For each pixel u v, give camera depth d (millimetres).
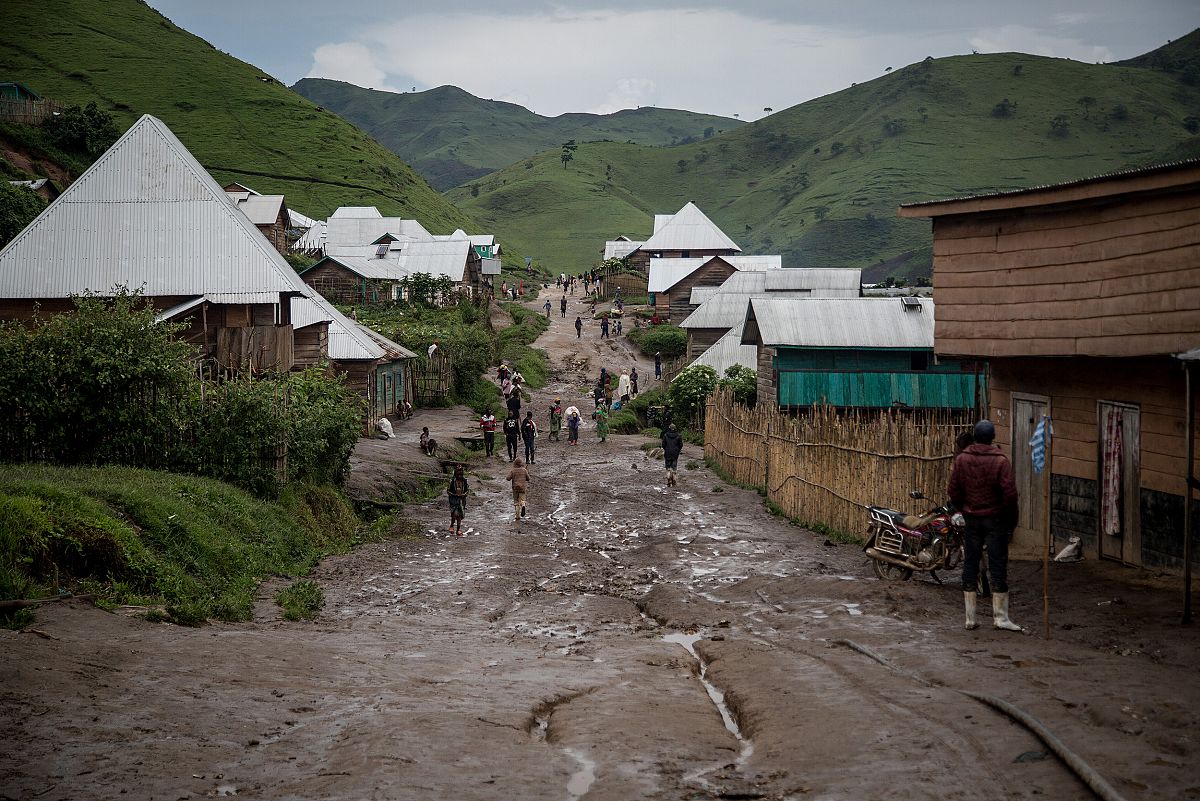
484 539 19984
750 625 11797
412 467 27891
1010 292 14438
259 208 90062
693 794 5707
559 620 12836
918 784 5617
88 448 18594
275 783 5887
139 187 33219
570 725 7289
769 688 8266
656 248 110812
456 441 36562
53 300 31703
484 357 53312
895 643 9797
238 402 19141
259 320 32281
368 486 24094
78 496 13023
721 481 29203
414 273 75500
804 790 5703
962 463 10258
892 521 13945
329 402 22438
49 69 152250
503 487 27812
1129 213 12430
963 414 31203
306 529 18719
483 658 10094
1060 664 8367
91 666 8328
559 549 18953
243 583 14289
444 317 66562
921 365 32969
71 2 176625
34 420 18172
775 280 60219
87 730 6691
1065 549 13953
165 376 18844
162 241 32500
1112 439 13242
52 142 85625
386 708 7570
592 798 5641
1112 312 12727
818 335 32562
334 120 174375
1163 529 12305
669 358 70375
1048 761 5883
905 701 7449
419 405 47469
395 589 15297
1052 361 14484
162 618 11188
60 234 32500
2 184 55406
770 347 33281
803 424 21953
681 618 12492
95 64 158375
